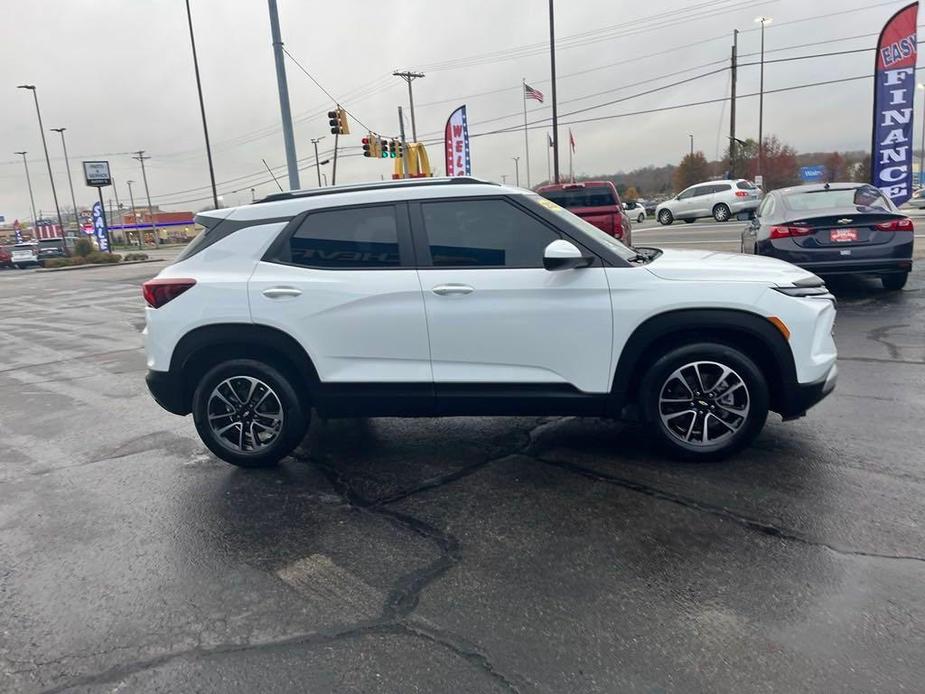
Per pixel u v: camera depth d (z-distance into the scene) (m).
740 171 49.62
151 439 5.62
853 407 5.29
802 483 4.00
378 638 2.80
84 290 22.09
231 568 3.43
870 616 2.78
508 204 4.30
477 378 4.34
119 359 9.46
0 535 3.94
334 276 4.40
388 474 4.53
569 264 3.99
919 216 24.05
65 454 5.36
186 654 2.76
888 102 14.73
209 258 4.59
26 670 2.71
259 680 2.58
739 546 3.36
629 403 4.39
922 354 6.75
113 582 3.35
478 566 3.32
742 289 4.10
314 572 3.35
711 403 4.29
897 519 3.54
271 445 4.66
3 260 47.50
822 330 4.21
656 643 2.68
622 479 4.21
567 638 2.74
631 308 4.14
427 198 4.37
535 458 4.64
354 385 4.44
